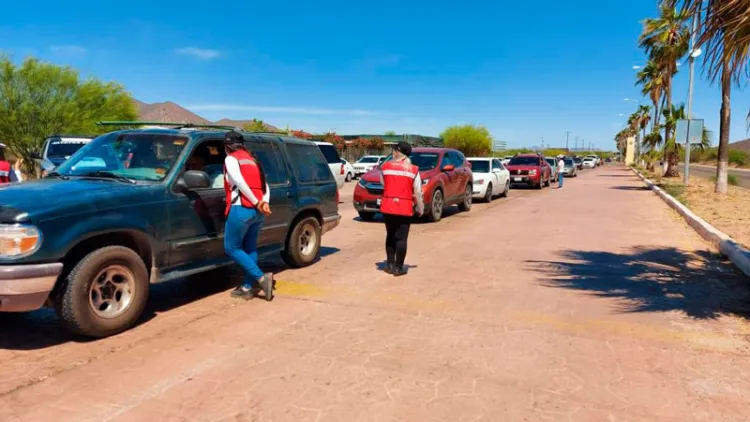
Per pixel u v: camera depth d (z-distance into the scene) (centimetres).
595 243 959
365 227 1166
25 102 1991
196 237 547
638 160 6594
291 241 711
